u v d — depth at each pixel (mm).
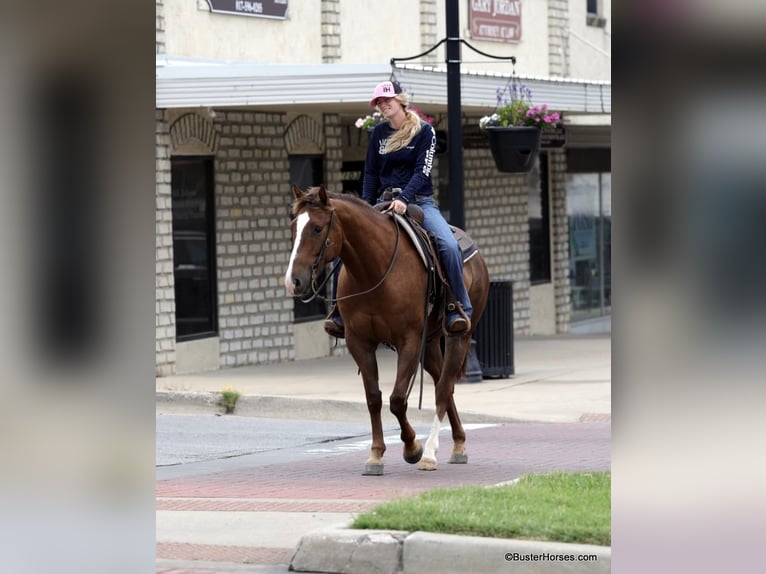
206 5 26359
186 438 18578
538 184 37594
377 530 10453
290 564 10445
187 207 26062
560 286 38219
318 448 17672
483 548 9961
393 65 23797
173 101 24109
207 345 26406
